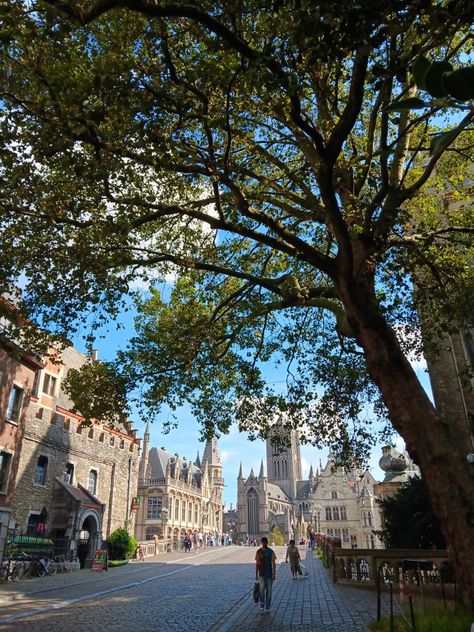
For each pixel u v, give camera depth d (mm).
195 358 15594
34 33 7410
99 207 10805
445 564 14562
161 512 89625
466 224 14070
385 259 12008
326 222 11422
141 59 9906
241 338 17359
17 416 27188
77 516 34000
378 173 13539
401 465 25875
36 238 11391
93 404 14523
